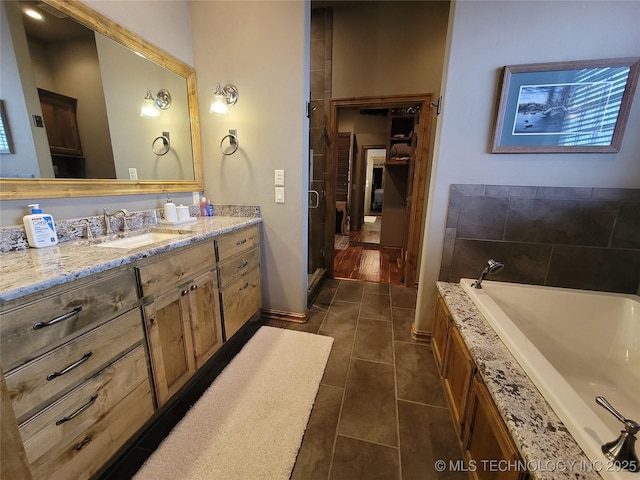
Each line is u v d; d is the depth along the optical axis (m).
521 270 1.75
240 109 2.03
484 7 1.52
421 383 1.60
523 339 1.13
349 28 2.72
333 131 2.95
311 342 1.96
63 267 0.91
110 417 1.02
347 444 1.22
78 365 0.90
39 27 1.20
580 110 1.49
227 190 2.19
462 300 1.57
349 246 4.97
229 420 1.32
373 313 2.43
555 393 0.86
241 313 1.95
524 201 1.67
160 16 1.75
